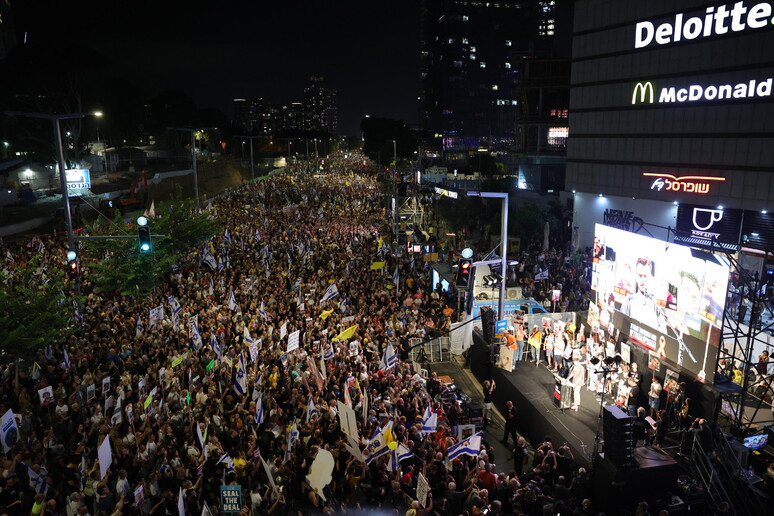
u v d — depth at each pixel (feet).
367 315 91.30
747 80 122.72
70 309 75.46
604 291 79.92
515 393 73.82
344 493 47.24
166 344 74.84
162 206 123.03
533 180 293.23
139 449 48.01
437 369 90.84
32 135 240.73
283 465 47.85
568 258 136.15
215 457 49.52
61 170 82.74
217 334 77.61
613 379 69.26
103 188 241.76
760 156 121.90
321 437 54.70
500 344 81.20
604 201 165.58
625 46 151.23
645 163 149.18
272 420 55.83
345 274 112.37
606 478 52.37
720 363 66.74
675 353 65.21
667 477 52.19
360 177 382.42
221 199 236.84
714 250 62.75
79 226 182.39
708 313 60.08
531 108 345.31
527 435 70.28
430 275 128.16
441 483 48.62
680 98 137.80
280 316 87.66
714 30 128.16
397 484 44.19
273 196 244.42
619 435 51.19
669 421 59.67
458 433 58.90
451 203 204.33
